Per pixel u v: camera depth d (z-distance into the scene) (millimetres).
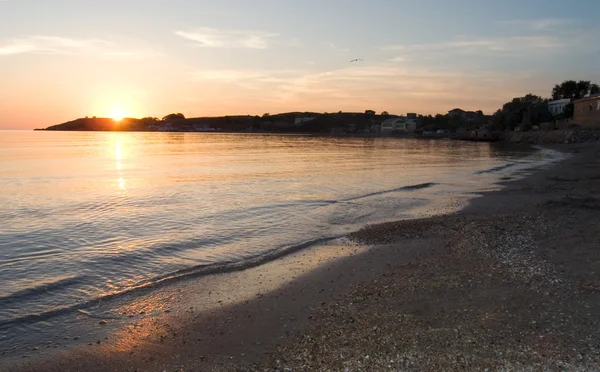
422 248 11945
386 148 84500
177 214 17453
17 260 11359
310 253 12016
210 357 6445
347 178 31016
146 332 7359
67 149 73625
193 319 7816
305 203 20062
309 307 8156
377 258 11242
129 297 8930
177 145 93000
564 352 5859
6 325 7629
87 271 10555
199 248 12664
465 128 174000
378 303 8031
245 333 7184
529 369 5484
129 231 14625
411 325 6957
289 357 6211
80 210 18281
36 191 24031
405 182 28688
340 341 6570
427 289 8586
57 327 7586
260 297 8797
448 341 6320
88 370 6223
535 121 112062
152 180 29406
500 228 13648
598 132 79438
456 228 14086
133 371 6160
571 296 7777
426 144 106125
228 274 10320
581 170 34031
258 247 12734
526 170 36156
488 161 48219
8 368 6254
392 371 5578
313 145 95812
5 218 16578
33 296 8953
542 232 12773
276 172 35250
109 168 38656
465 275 9289
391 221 16078
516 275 9062
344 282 9500
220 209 18500
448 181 29125
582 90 123750
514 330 6578
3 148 75875
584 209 16375
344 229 14922
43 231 14531
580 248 10820
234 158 52938
